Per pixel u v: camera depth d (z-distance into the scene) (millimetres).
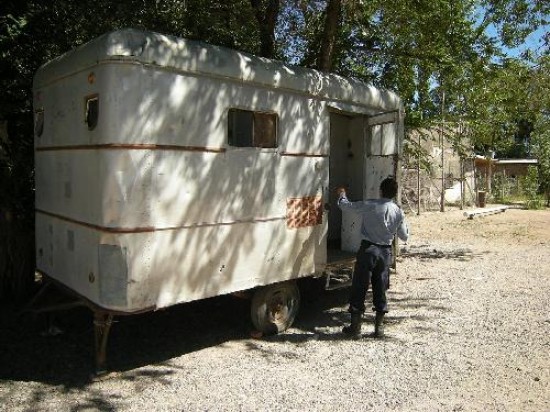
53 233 5211
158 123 4281
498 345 5320
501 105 11195
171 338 5480
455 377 4508
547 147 24922
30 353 4973
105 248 4184
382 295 5492
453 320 6180
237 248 4965
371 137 7203
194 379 4430
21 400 4000
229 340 5445
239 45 8648
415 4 8477
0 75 5969
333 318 6293
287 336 5598
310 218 5750
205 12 7715
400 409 3904
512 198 29094
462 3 8805
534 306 6797
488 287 7879
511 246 12094
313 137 5734
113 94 4086
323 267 5961
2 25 5457
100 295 4266
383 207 5406
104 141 4141
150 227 4270
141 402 3990
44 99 5273
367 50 9281
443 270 9180
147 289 4277
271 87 5180
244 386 4293
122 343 5305
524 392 4219
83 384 4312
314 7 8789
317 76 5715
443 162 20438
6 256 6547
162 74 4293
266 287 5430
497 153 40969
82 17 6781
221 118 4750
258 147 5133
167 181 4367
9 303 6527
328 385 4320
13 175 6207
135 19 7098
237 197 4934
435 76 10016
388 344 5344
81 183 4551
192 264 4586
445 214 19469
